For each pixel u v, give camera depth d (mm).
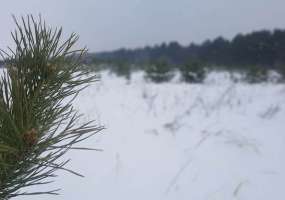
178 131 4859
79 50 967
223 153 3912
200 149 4035
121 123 5219
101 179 3055
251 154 3918
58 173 3068
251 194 2924
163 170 3359
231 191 2959
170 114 6273
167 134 4656
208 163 3588
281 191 3006
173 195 2867
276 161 3740
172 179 3154
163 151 3926
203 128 5152
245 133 4922
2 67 924
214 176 3262
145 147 4031
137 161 3549
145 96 8750
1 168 834
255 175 3324
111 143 4090
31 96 916
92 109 6148
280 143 4441
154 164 3496
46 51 936
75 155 3578
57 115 957
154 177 3186
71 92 974
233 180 3178
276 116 6477
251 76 18203
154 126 5148
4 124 795
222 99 7930
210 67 23094
